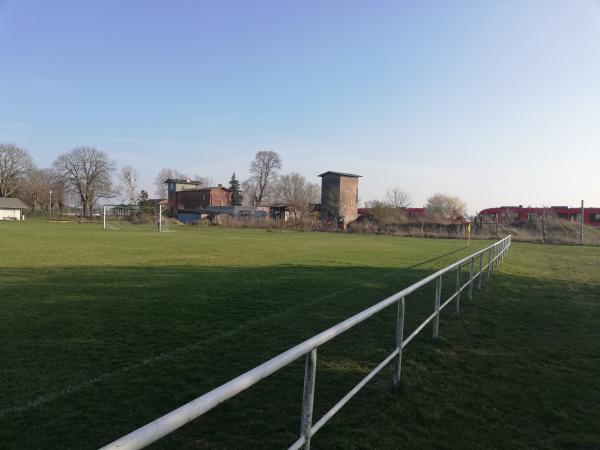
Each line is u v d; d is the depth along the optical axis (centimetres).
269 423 405
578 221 5056
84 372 520
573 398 486
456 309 888
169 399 448
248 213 7588
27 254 1873
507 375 550
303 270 1510
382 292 1112
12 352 591
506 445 379
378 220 5331
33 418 403
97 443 362
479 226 4722
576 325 827
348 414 425
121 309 856
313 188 9238
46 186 9525
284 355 241
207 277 1299
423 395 479
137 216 6969
